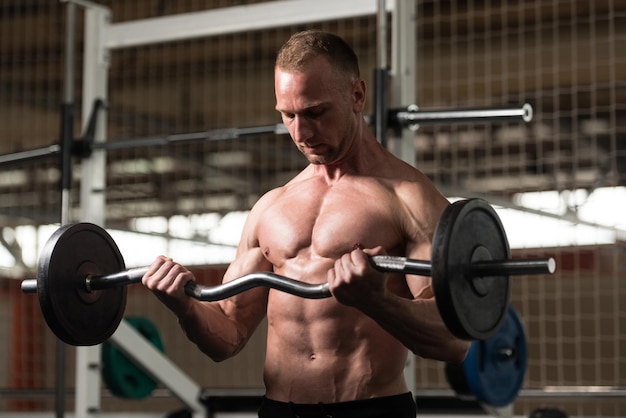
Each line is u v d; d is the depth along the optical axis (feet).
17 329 33.83
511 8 25.44
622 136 33.83
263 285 7.61
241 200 40.68
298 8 13.30
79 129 32.09
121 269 8.79
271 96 31.99
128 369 16.02
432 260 6.78
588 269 31.35
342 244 8.03
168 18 14.20
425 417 16.72
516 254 28.76
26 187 37.99
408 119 11.55
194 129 34.58
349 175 8.33
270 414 8.27
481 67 28.45
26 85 31.01
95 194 14.15
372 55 26.68
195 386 15.39
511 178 35.29
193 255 36.96
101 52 14.60
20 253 35.53
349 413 7.95
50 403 33.12
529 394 15.92
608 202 31.48
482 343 14.03
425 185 8.22
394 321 7.27
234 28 13.74
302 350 8.13
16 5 29.04
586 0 24.68
